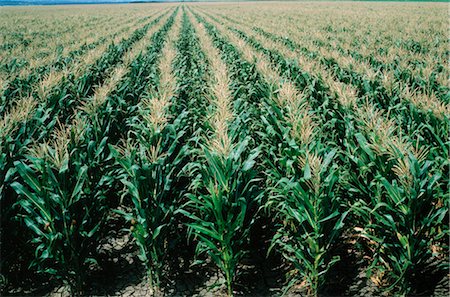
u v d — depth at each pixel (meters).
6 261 4.04
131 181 4.09
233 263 3.81
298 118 5.32
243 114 6.45
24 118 5.70
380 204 3.56
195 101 8.30
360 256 4.29
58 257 3.76
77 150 4.66
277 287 4.04
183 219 4.88
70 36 24.48
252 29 26.47
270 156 5.59
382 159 4.06
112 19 46.53
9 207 3.92
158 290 4.06
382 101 7.58
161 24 34.97
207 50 14.92
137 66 11.68
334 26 26.62
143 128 5.53
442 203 4.33
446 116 5.15
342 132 6.34
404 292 3.70
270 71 9.61
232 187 3.79
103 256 4.59
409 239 3.51
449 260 4.07
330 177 3.63
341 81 9.66
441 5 55.97
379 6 57.53
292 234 4.20
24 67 11.19
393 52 12.41
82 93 8.86
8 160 4.48
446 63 10.55
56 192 3.74
